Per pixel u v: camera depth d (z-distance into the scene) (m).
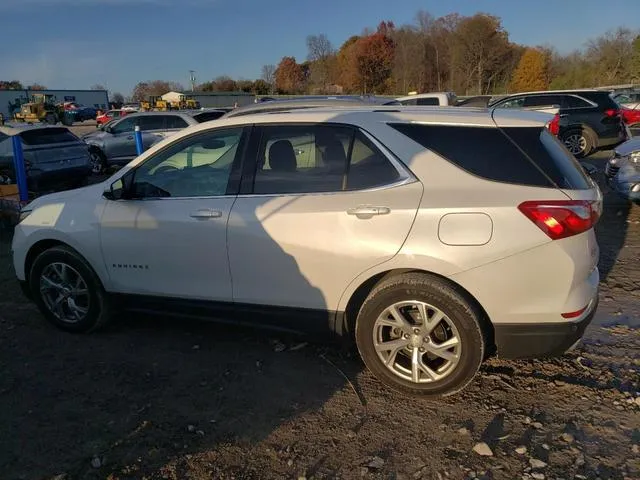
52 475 2.74
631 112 23.27
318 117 3.52
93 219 4.07
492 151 3.15
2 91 55.78
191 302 3.86
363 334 3.36
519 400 3.30
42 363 3.90
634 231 7.09
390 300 3.24
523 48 69.50
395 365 3.35
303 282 3.46
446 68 73.06
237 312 3.73
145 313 4.12
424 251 3.10
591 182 3.31
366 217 3.22
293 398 3.39
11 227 8.13
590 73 62.44
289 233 3.41
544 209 2.96
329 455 2.86
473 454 2.83
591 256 3.10
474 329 3.10
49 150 10.73
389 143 3.32
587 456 2.79
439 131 3.28
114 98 95.50
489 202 3.02
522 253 2.98
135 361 3.90
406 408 3.25
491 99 17.17
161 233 3.81
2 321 4.68
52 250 4.24
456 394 3.37
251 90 86.06
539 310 3.03
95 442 3.00
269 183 3.58
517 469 2.71
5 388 3.57
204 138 3.84
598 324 4.34
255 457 2.86
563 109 13.80
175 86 94.12
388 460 2.81
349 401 3.34
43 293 4.39
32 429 3.13
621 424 3.04
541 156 3.09
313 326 3.54
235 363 3.84
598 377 3.54
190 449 2.93
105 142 15.04
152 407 3.32
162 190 3.92
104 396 3.46
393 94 75.44
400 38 74.31
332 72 85.38
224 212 3.62
